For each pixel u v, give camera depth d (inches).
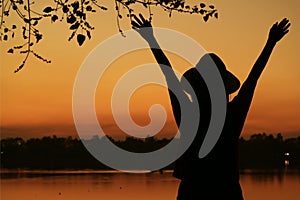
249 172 2369.6
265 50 219.3
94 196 2028.8
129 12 228.7
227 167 218.7
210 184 218.2
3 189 1961.1
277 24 220.2
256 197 1717.5
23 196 1878.7
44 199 1843.0
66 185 2228.1
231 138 219.3
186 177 220.4
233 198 218.2
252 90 218.2
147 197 1914.4
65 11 232.5
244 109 218.7
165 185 1924.2
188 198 219.1
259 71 218.5
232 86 226.1
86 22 231.5
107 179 2409.0
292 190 1893.5
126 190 2084.2
